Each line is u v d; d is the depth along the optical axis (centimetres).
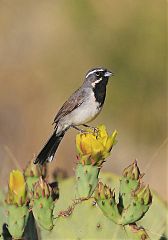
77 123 899
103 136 608
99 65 1650
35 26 1747
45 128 1485
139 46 1630
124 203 589
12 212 582
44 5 1769
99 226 602
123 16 1681
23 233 589
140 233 585
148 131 1517
